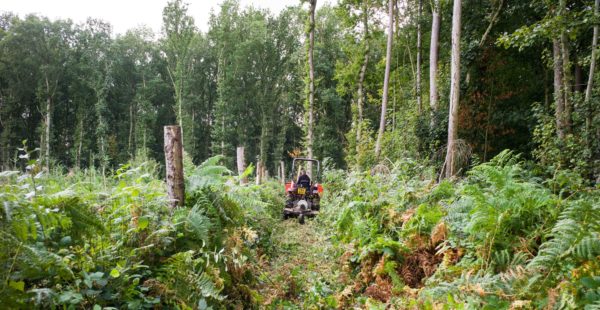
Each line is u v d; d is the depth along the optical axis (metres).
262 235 6.69
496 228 3.57
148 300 2.88
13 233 2.13
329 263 5.64
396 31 23.23
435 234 4.23
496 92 14.66
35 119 48.03
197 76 53.19
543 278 2.81
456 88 11.48
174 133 4.45
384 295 3.99
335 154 40.66
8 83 45.03
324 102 41.19
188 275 3.23
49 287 2.51
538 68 14.62
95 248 2.98
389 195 6.12
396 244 4.48
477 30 15.91
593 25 7.58
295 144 52.03
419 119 15.09
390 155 16.94
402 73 26.45
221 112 44.59
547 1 8.72
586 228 2.78
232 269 4.03
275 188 15.35
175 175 4.45
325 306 4.06
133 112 53.03
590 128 9.14
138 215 3.44
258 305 3.95
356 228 5.32
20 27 41.41
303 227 8.94
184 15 41.25
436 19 17.36
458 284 3.16
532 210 3.80
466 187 4.75
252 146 51.25
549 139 9.96
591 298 2.43
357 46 24.16
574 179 5.10
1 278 2.08
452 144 11.34
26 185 2.69
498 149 14.76
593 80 9.91
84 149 43.34
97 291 2.54
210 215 4.75
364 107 40.19
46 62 43.09
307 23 21.62
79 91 46.06
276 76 48.75
